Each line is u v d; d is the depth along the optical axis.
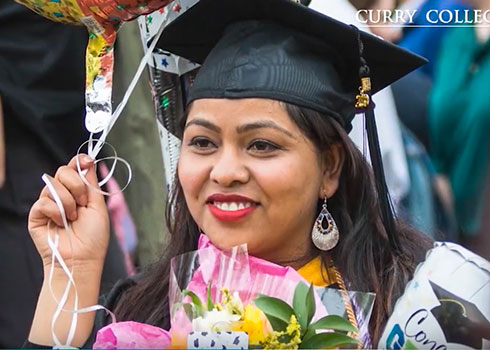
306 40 5.84
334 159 5.86
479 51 8.45
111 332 5.39
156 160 8.23
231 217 5.60
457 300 5.41
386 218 6.00
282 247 5.79
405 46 8.52
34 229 5.82
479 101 8.41
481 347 5.39
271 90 5.61
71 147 8.16
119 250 8.12
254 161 5.59
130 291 6.14
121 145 8.23
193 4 6.06
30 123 7.98
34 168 8.02
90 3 5.67
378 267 5.95
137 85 8.18
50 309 5.75
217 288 5.48
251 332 5.26
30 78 8.03
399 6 8.48
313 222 5.86
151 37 6.27
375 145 6.02
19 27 8.04
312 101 5.68
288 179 5.59
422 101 8.44
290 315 5.25
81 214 5.84
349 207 5.94
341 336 5.24
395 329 5.45
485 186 8.47
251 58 5.75
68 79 8.12
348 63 5.96
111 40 5.79
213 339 5.20
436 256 5.56
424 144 8.48
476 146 8.44
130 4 5.65
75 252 5.78
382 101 8.35
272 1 5.78
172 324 5.36
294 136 5.61
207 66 5.80
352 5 8.35
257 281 5.48
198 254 5.61
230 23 6.00
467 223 8.47
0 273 7.89
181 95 6.45
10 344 7.85
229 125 5.59
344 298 5.53
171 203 6.27
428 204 8.37
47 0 5.76
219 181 5.57
